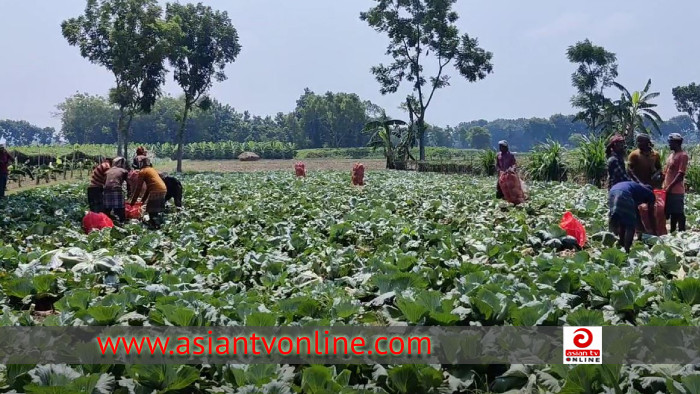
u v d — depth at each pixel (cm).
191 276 792
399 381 452
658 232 1098
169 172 4781
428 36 5438
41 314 736
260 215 1518
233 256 1000
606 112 4462
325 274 880
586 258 840
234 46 5094
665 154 2397
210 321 571
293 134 13175
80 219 1630
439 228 1193
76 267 859
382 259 877
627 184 981
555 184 2611
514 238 1070
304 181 2989
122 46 4453
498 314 561
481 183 2802
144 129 13038
